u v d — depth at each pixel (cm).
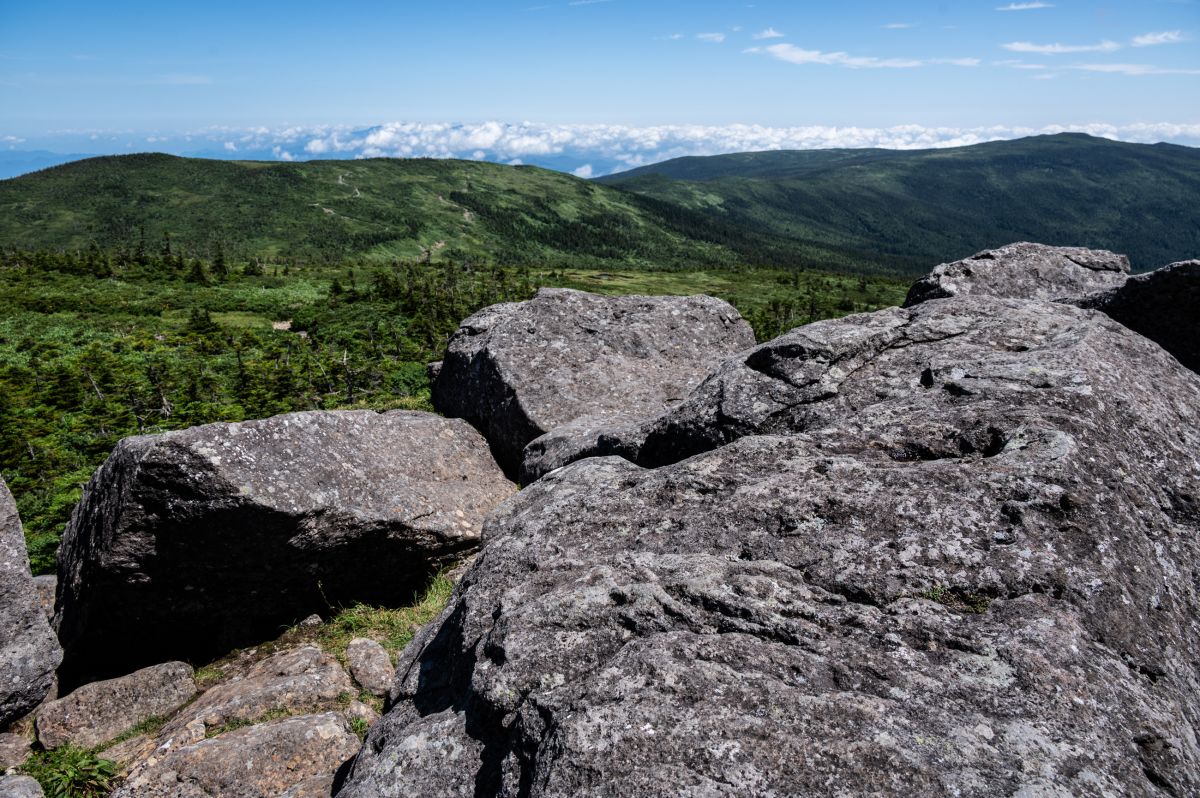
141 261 14925
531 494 1070
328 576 1243
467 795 590
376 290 12062
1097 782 465
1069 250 1900
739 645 576
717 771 477
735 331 2330
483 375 1991
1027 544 645
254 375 5622
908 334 1145
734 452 868
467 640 749
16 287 11300
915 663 561
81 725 974
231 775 801
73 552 1213
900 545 665
